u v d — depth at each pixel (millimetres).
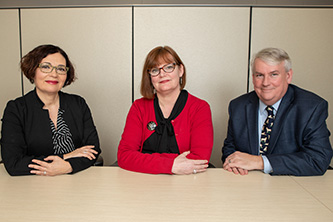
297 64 2689
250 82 2754
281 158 1398
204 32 2691
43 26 2717
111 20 2703
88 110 1927
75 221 911
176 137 1763
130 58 2752
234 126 1805
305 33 2650
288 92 1659
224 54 2717
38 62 1640
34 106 1716
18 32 2732
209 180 1299
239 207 1014
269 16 2643
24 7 2697
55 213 965
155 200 1070
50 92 1706
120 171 1451
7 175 1391
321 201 1069
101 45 2740
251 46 2691
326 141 1486
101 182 1271
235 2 2635
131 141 1758
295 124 1598
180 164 1389
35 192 1150
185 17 2680
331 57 2676
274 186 1226
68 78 1850
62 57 1715
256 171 1442
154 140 1779
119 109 2836
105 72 2781
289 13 2629
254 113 1748
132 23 2703
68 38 2736
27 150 1728
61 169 1380
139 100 1888
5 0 2682
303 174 1376
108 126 2871
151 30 2705
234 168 1435
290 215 956
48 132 1733
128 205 1027
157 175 1377
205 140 1671
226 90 2771
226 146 1892
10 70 2791
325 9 2611
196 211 981
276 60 1482
